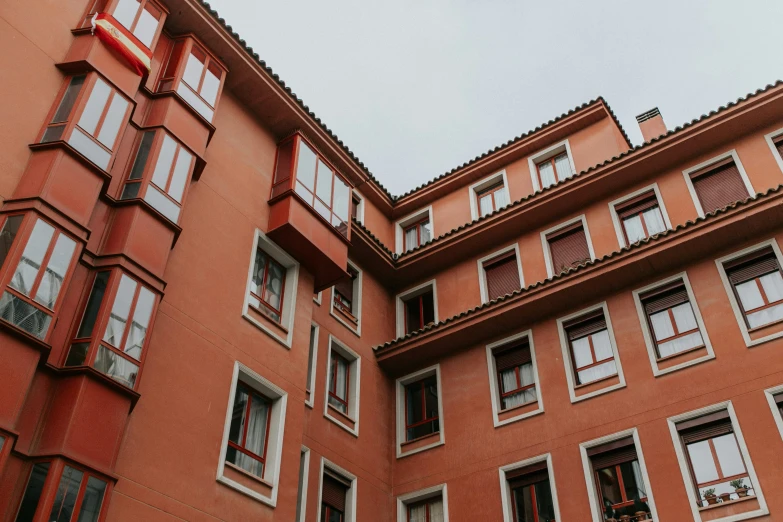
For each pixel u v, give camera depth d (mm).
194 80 17922
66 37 15172
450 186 26656
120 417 12508
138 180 15047
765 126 20016
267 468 15523
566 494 17375
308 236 18812
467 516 18594
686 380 17266
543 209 22406
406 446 21031
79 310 13000
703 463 16125
